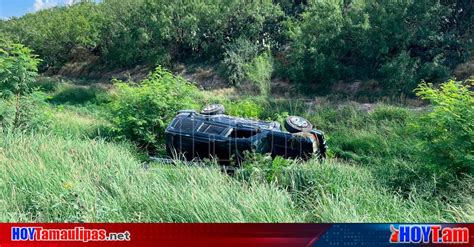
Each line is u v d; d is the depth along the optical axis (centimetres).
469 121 981
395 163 1099
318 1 3288
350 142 1628
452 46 2962
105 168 950
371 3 3100
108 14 4759
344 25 3156
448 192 941
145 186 845
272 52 3747
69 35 4847
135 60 4541
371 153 1513
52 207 771
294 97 3070
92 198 788
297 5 4219
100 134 1573
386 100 2700
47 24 4959
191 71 4034
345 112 2131
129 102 1581
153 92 1578
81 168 948
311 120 2053
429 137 1026
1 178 877
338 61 3153
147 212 764
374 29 3025
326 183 913
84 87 3650
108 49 4716
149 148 1555
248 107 2081
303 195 900
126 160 1028
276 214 746
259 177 955
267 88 3161
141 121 1518
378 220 759
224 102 2400
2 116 1359
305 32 3291
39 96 1492
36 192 812
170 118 1564
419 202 864
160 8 4262
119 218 746
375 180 981
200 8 4156
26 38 4881
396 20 2962
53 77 4675
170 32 4191
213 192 784
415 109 2297
